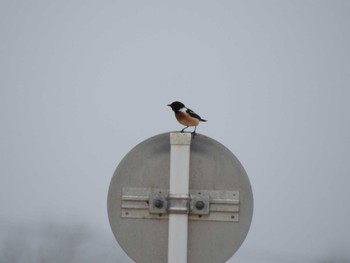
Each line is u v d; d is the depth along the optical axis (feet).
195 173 36.55
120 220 36.55
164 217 36.35
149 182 36.70
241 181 36.40
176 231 35.50
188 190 35.91
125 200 36.60
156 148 36.86
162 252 36.17
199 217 36.19
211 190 36.40
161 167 36.73
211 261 35.99
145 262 36.24
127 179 36.76
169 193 35.99
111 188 36.73
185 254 35.40
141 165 36.81
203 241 36.09
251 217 36.14
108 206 36.63
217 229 36.14
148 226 36.37
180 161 35.99
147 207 36.40
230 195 36.32
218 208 36.17
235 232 36.11
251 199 36.27
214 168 36.52
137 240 36.35
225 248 36.04
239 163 36.45
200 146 36.68
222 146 36.63
